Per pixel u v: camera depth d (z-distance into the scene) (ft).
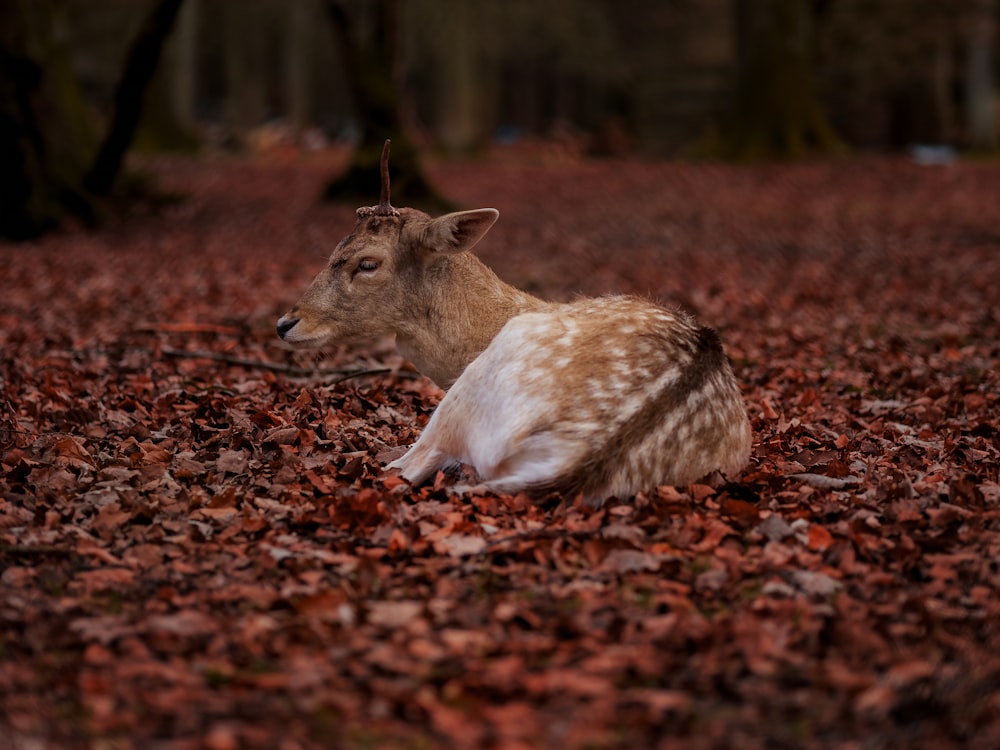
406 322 26.21
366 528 21.63
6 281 54.34
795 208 95.45
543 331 22.34
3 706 15.70
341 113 242.58
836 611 18.17
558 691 15.90
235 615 18.34
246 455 25.99
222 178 118.93
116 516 22.09
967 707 15.56
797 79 134.72
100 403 31.40
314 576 19.63
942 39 166.20
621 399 21.61
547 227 83.71
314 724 15.19
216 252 66.90
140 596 19.07
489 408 22.40
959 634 17.54
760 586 19.24
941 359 38.27
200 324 43.39
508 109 233.14
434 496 23.00
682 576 19.53
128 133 73.51
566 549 20.34
